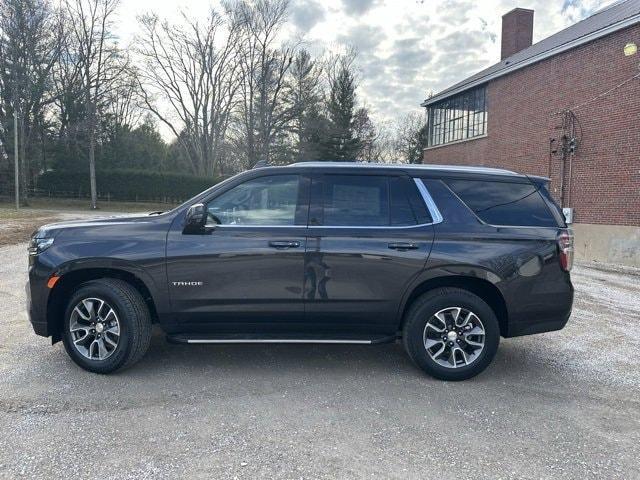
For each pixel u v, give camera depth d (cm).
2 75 3759
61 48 4003
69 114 4388
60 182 4528
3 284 812
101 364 421
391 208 436
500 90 2139
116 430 330
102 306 424
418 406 378
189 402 376
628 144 1442
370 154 5247
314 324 435
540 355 511
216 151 4834
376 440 325
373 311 429
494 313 442
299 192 437
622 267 1362
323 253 422
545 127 1823
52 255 422
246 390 402
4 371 430
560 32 2273
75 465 288
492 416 364
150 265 419
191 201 436
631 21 1409
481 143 2305
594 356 511
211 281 421
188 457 299
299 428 339
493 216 438
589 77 1597
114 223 437
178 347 508
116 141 4997
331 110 4509
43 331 429
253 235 424
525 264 427
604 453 314
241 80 4462
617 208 1480
